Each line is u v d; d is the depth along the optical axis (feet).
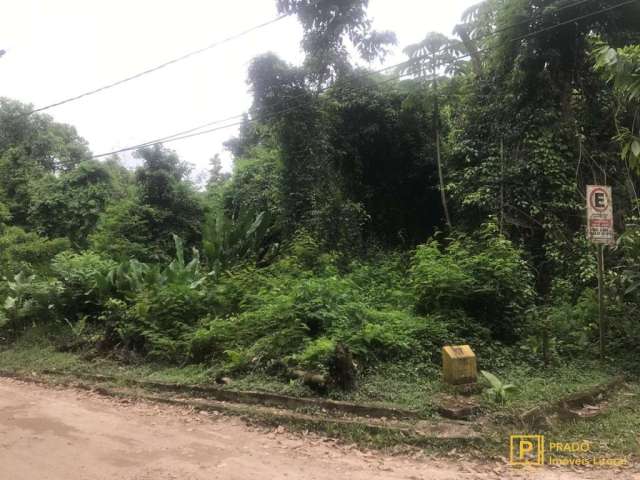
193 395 23.34
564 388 21.09
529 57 36.50
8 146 86.07
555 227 35.12
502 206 36.65
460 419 18.34
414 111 48.34
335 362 21.47
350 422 18.44
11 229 57.21
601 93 36.63
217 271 38.70
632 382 23.41
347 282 30.48
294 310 26.20
